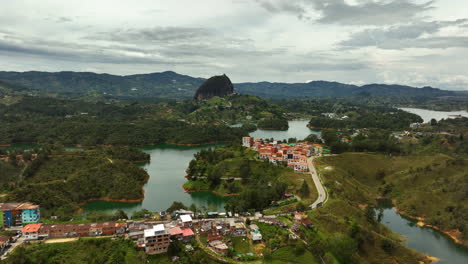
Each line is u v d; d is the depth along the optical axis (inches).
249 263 4820.4
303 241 5413.4
